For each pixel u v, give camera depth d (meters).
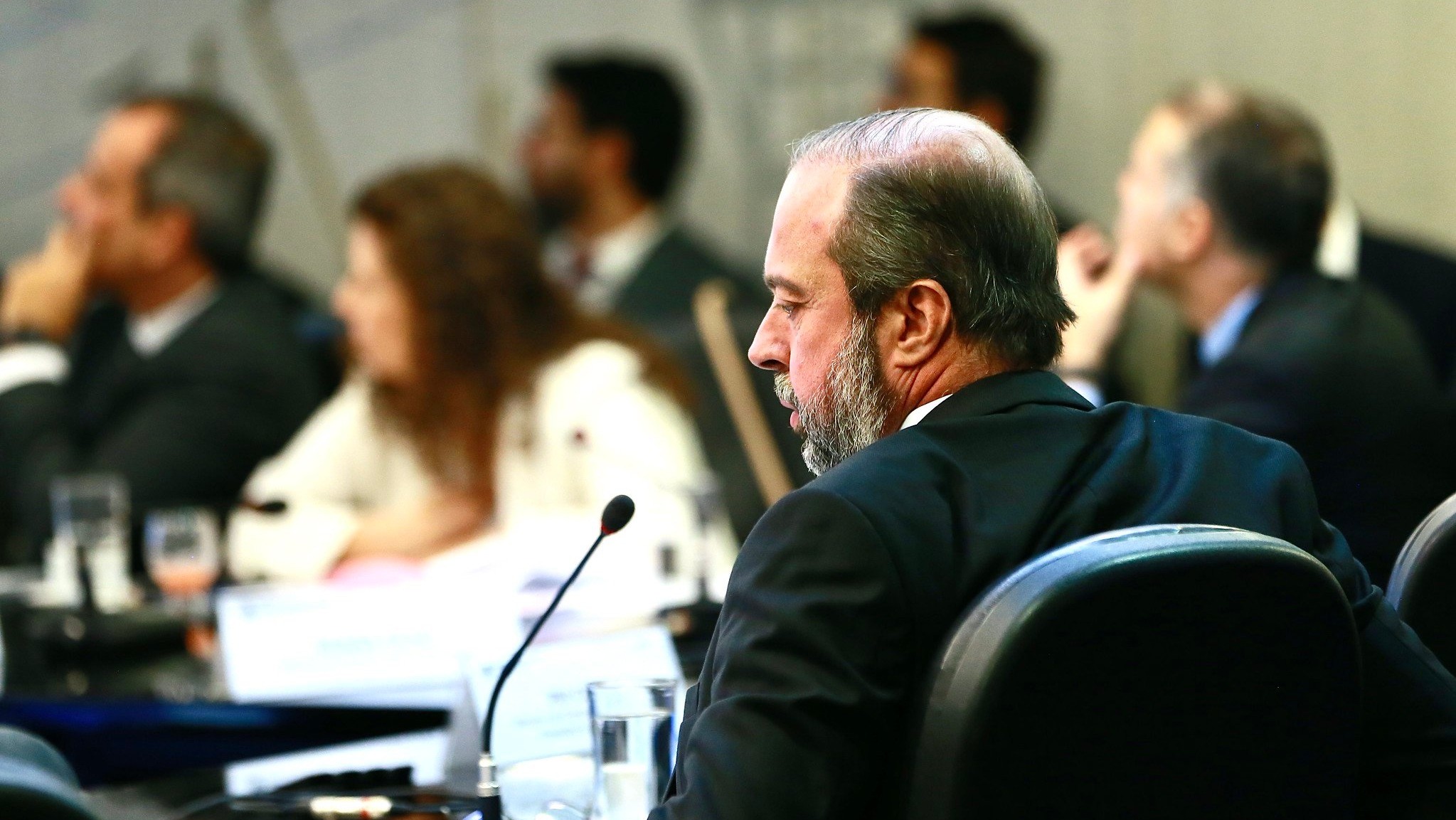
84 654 8.48
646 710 4.45
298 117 17.27
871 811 3.54
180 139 15.67
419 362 12.35
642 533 10.72
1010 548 3.62
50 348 15.72
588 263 15.97
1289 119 10.98
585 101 16.03
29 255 17.89
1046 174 14.88
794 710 3.37
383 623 7.39
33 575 12.84
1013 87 14.70
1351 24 14.33
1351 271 13.84
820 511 3.56
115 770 7.93
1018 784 3.36
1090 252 11.91
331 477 12.91
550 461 12.05
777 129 15.75
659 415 12.12
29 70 17.86
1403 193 14.13
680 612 8.26
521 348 12.30
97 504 10.13
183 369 15.16
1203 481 3.95
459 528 11.96
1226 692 3.51
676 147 15.91
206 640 8.80
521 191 16.39
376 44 16.97
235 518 12.45
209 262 15.72
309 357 15.63
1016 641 3.31
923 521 3.60
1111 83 14.78
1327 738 3.65
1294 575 3.49
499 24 16.62
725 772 3.33
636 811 4.41
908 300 4.04
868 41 15.42
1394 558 7.83
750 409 11.84
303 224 17.20
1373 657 4.00
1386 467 9.62
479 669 5.05
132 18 17.64
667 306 15.70
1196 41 14.70
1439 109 14.05
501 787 4.76
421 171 12.71
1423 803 4.01
